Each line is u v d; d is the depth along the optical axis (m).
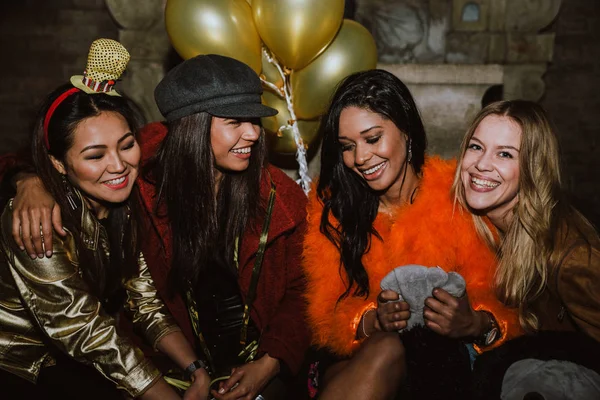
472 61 3.83
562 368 1.42
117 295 1.96
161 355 1.81
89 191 1.53
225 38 2.18
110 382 1.67
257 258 1.76
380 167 1.66
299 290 1.85
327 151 1.75
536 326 1.60
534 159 1.53
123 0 3.32
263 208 1.77
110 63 1.49
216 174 1.74
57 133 1.45
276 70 2.45
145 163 1.73
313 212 1.80
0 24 4.29
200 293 1.81
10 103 4.40
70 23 4.29
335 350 1.74
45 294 1.48
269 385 1.76
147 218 1.76
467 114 3.18
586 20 4.24
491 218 1.65
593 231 1.54
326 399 1.50
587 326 1.49
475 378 1.52
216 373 1.79
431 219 1.68
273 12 2.17
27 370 1.59
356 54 2.35
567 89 4.33
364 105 1.62
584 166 4.39
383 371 1.51
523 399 1.42
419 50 3.91
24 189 1.50
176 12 2.19
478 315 1.58
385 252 1.74
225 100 1.61
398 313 1.56
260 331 1.83
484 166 1.55
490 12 3.71
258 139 1.72
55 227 1.45
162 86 1.67
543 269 1.52
